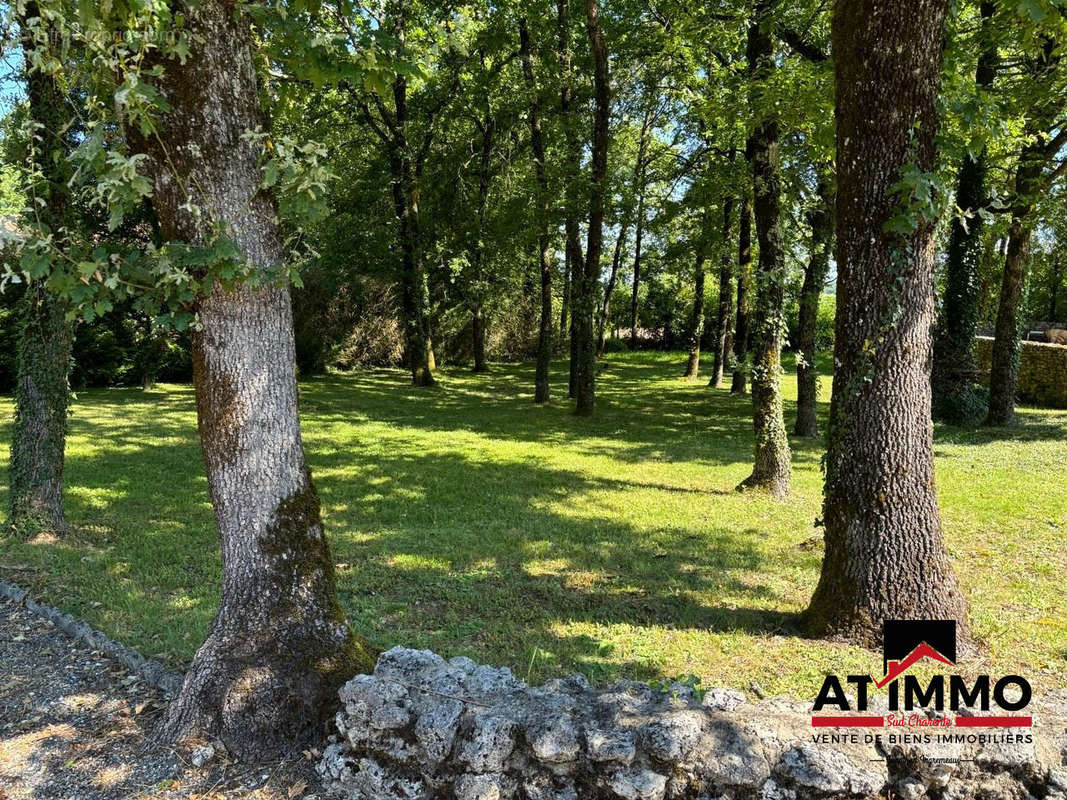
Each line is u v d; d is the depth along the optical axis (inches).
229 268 106.2
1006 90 282.8
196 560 223.8
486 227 750.5
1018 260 495.8
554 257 967.6
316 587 128.7
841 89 159.8
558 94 599.8
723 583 211.2
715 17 339.6
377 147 791.1
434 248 818.8
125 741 124.6
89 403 595.8
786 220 388.2
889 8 146.5
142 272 106.0
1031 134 347.3
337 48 126.3
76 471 347.3
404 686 112.0
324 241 790.5
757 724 104.2
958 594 164.1
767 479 328.2
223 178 114.2
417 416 590.9
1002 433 490.0
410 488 335.9
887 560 161.2
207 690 121.7
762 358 325.4
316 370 895.7
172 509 283.6
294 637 124.3
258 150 118.3
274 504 125.6
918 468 159.8
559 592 201.5
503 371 981.2
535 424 561.0
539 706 108.3
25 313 239.5
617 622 180.9
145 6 91.9
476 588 203.9
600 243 576.1
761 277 316.8
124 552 230.7
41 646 164.6
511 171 741.9
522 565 225.1
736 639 168.7
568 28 575.2
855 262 160.1
